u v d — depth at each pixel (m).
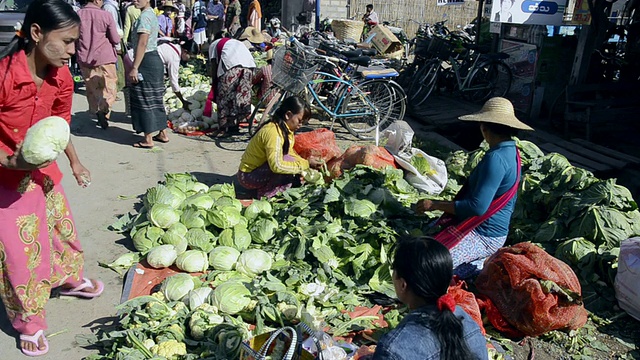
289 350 2.34
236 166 6.62
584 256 4.12
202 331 3.29
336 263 4.08
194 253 4.15
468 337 2.07
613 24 9.27
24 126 2.96
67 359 3.28
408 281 2.01
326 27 15.84
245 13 16.55
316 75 8.09
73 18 2.84
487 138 3.71
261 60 10.52
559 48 9.27
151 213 4.48
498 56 9.65
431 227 4.32
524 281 3.56
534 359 3.47
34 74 2.90
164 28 12.95
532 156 5.63
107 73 7.56
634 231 4.34
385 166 5.33
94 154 6.70
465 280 4.09
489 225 3.84
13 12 9.74
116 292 3.96
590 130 8.24
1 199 2.97
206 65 11.47
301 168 5.28
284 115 5.15
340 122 8.65
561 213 4.63
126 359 2.98
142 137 7.52
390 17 18.91
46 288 3.26
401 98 8.45
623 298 3.81
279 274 3.96
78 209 5.19
